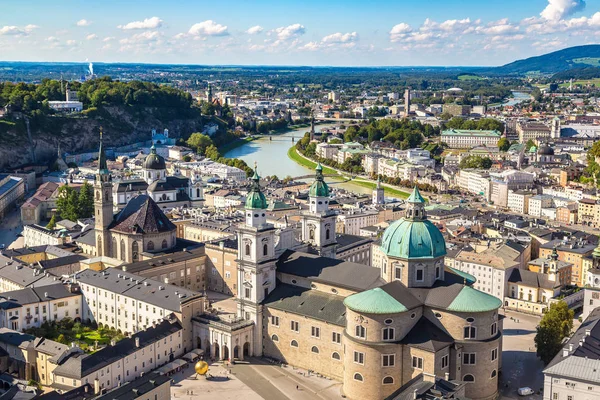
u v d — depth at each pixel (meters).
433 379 187.12
